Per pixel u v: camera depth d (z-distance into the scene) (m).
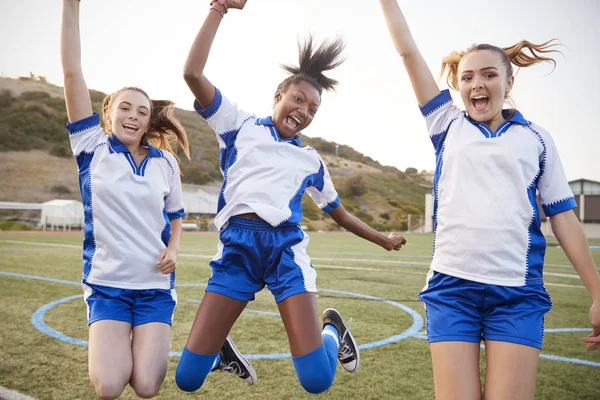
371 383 3.29
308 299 2.58
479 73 2.36
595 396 3.13
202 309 2.62
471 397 2.06
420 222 50.25
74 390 3.02
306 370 2.49
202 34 2.58
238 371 2.91
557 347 4.27
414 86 2.60
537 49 2.51
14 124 52.59
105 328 2.55
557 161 2.32
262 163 2.65
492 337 2.17
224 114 2.74
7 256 10.91
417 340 4.38
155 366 2.52
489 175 2.26
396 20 2.61
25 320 4.80
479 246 2.22
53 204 28.44
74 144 2.85
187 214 34.88
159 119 3.15
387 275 8.95
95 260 2.72
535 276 2.23
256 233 2.60
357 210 61.66
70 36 2.86
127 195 2.73
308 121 2.84
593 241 25.39
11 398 2.88
